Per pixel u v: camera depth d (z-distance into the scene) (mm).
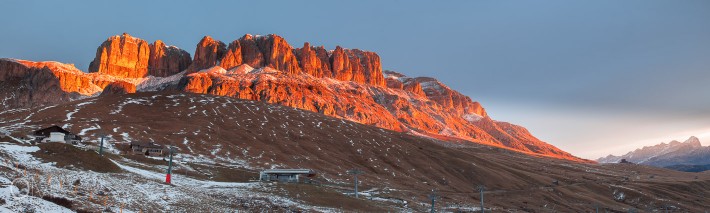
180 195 88562
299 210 97938
